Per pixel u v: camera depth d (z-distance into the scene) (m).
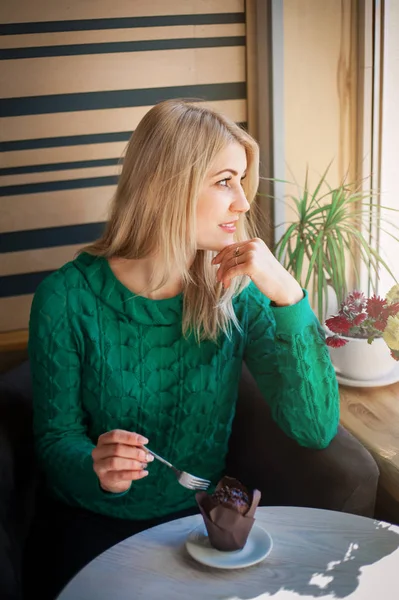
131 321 1.46
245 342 1.57
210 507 1.10
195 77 2.01
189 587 1.05
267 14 1.91
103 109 1.97
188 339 1.48
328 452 1.45
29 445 1.57
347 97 2.02
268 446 1.58
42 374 1.45
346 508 1.39
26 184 1.98
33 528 1.55
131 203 1.41
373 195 1.89
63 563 1.38
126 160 1.42
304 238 1.88
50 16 1.88
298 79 1.97
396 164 2.05
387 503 1.79
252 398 1.66
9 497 1.40
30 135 1.95
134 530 1.44
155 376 1.47
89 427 1.51
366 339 1.77
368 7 1.91
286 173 2.04
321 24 1.94
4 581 1.23
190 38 1.98
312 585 1.04
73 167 2.00
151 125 1.38
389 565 1.08
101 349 1.45
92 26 1.91
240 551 1.11
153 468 1.47
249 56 2.01
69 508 1.51
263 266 1.40
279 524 1.20
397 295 1.61
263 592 1.03
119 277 1.47
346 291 1.88
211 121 1.36
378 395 1.76
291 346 1.44
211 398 1.50
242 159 1.38
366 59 1.96
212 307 1.47
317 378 1.46
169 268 1.40
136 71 1.97
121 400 1.45
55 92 1.93
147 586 1.05
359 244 1.95
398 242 2.10
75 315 1.45
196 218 1.37
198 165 1.33
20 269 2.03
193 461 1.52
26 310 2.06
